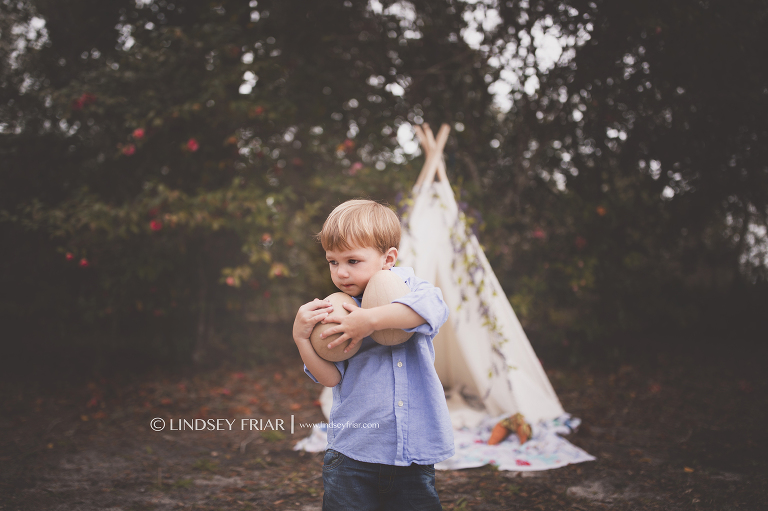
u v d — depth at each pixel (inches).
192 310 243.0
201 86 198.4
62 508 104.5
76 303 221.5
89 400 185.8
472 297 154.5
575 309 238.7
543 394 155.3
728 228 288.8
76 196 196.2
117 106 195.8
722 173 240.1
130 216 188.7
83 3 220.7
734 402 178.9
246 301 253.0
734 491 108.5
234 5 217.9
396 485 60.7
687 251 268.7
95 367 221.3
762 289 300.8
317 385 207.9
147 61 195.8
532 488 112.0
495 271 242.8
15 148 208.4
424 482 60.9
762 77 195.9
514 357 155.0
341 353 59.9
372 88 248.1
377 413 60.1
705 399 183.0
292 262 243.8
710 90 199.3
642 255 239.0
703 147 230.5
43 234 207.6
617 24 194.1
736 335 289.1
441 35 241.0
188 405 181.8
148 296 226.5
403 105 251.8
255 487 115.1
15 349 246.7
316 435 145.3
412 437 59.9
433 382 61.9
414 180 226.7
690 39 180.2
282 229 216.8
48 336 247.4
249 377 220.1
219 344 255.6
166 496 110.7
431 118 246.7
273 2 230.7
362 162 258.1
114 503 107.1
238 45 207.3
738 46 178.7
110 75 195.3
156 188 203.6
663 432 150.3
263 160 224.8
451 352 171.0
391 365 61.9
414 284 65.4
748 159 232.8
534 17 212.7
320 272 251.4
